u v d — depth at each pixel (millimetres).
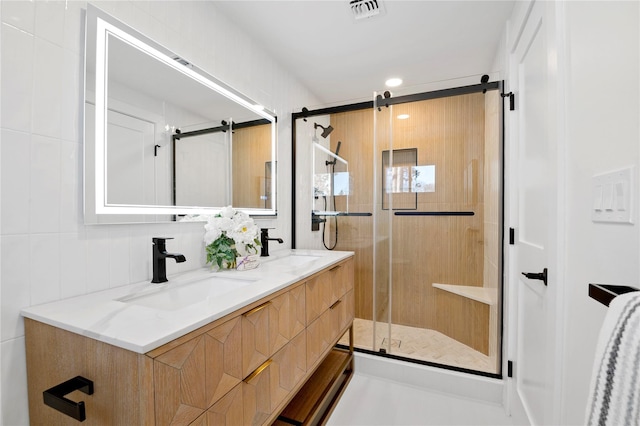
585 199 795
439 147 2561
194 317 774
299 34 1929
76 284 969
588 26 784
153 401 627
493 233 2047
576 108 850
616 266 643
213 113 1591
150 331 680
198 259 1461
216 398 813
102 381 675
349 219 2656
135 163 1167
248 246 1449
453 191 2537
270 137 2131
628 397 395
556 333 947
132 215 1145
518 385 1532
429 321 2602
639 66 578
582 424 798
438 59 2258
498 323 1847
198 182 1485
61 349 749
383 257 2316
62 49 940
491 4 1633
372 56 2207
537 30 1232
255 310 987
